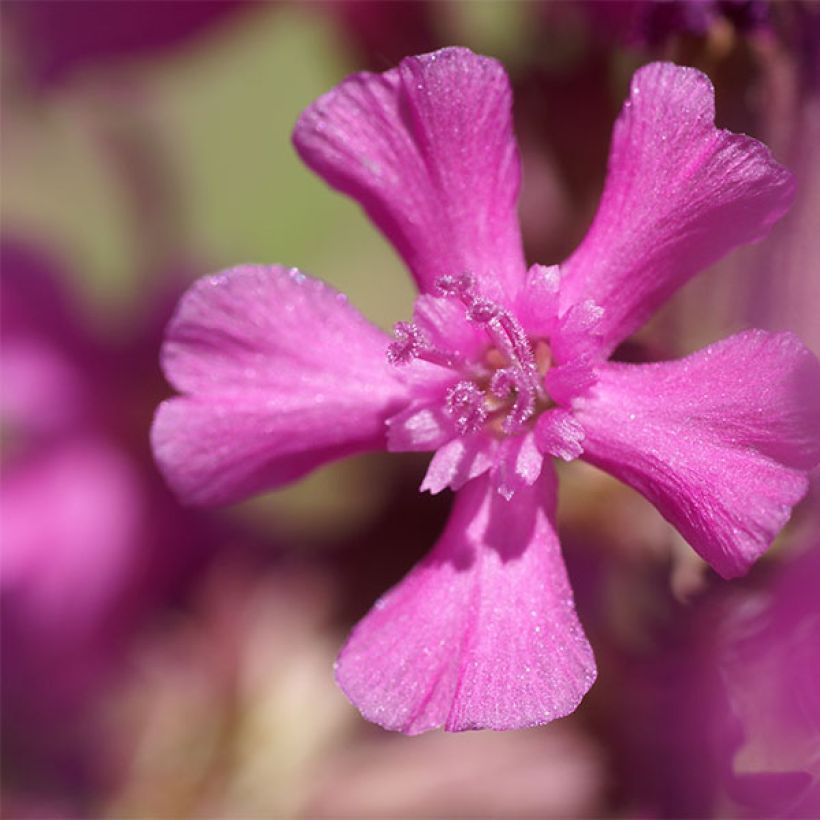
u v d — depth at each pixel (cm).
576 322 9
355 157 9
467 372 9
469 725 8
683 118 9
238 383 9
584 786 11
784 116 9
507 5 11
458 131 9
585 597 10
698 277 9
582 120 10
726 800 9
